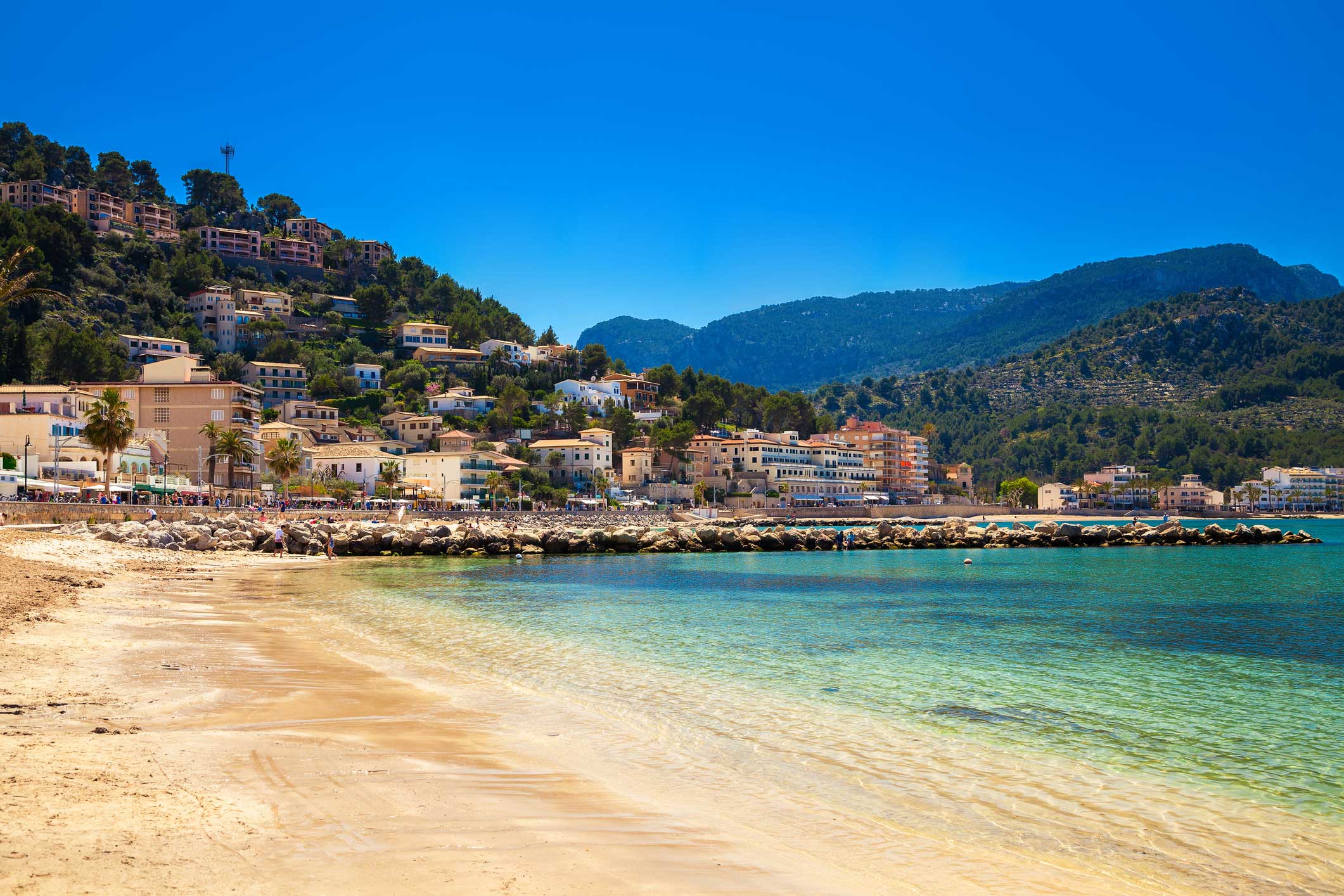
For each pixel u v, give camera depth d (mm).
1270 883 12320
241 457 146750
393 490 170500
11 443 115562
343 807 13250
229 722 18703
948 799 15562
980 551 115125
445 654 30188
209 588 51969
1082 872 12555
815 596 55656
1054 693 25203
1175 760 18344
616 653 31156
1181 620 43469
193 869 10453
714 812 14352
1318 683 27219
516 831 12758
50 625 30953
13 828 11203
